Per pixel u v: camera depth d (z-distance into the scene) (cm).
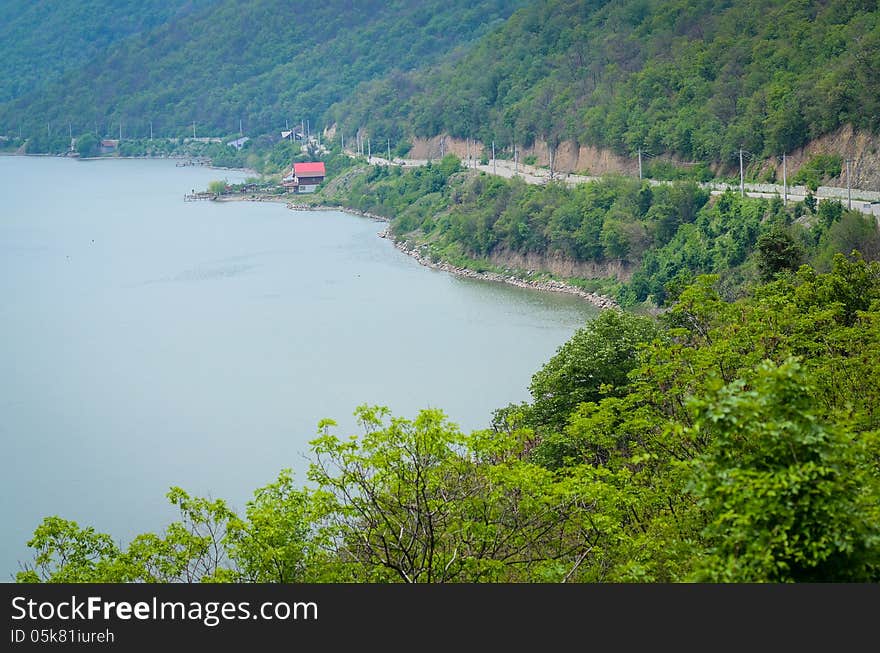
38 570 5144
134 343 9544
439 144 18688
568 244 11600
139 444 6944
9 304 11369
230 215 17850
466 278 12131
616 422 3772
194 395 7906
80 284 12344
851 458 2188
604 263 11350
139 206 19300
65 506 6053
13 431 7300
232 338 9538
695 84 13500
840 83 10812
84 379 8481
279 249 14225
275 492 3023
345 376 8131
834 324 4259
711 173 12219
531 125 16200
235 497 6038
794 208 10025
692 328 4741
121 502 6078
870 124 10462
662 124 13125
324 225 16325
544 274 11769
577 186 12625
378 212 16950
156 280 12400
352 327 9719
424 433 2892
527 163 15988
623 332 4781
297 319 10138
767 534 2145
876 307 4394
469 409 7225
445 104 18862
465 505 2934
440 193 15775
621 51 16162
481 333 9325
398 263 13050
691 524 2888
